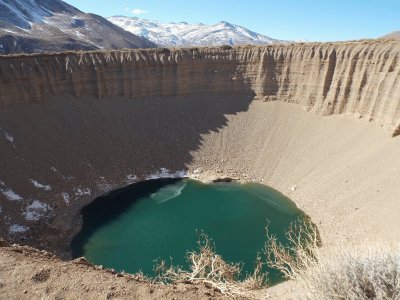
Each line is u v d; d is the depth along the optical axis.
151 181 49.66
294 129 54.12
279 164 50.66
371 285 7.36
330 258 8.29
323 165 46.34
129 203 43.94
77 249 34.81
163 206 43.50
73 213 40.50
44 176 42.62
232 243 35.47
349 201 38.16
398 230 28.69
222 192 47.19
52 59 52.34
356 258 7.86
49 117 49.31
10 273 11.02
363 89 49.38
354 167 42.41
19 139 44.38
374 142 44.44
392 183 36.50
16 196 38.41
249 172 51.31
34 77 49.50
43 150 45.31
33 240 34.66
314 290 7.81
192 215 41.47
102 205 43.19
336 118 51.81
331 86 53.31
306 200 42.72
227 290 12.05
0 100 45.94
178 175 51.25
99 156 49.22
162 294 10.55
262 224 39.31
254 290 13.91
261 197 45.81
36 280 10.86
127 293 10.55
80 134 50.06
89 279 11.03
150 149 53.09
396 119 43.50
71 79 52.94
